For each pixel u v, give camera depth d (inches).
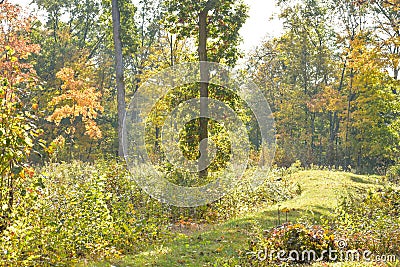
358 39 934.4
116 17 951.0
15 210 289.4
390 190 457.4
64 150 1077.1
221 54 764.0
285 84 1828.2
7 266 264.2
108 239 355.6
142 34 1732.3
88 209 356.8
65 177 489.4
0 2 961.5
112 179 515.8
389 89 1480.1
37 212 311.4
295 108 1737.2
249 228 406.9
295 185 738.8
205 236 387.2
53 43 1740.9
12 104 262.4
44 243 297.9
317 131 1975.9
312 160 1567.4
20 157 254.1
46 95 1391.5
